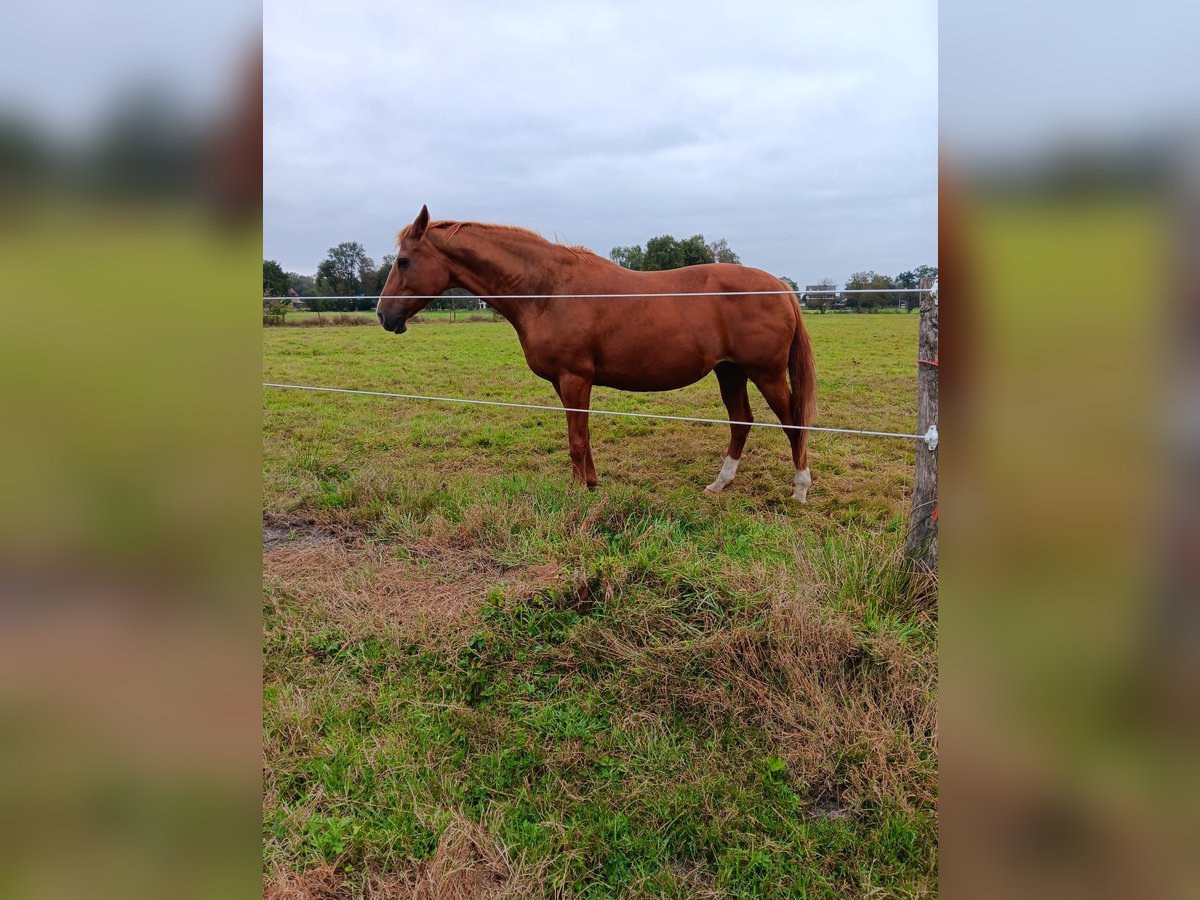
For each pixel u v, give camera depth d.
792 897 1.90
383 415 7.62
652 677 2.68
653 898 1.90
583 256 4.86
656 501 4.42
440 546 3.91
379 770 2.31
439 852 1.99
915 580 3.10
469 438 6.59
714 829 2.06
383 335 16.62
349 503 4.60
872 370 10.56
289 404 8.20
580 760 2.36
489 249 4.80
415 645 2.98
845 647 2.73
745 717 2.53
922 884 1.90
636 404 8.33
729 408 5.23
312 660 2.88
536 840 2.05
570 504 4.36
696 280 4.84
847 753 2.33
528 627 3.01
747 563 3.49
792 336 4.85
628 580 3.23
